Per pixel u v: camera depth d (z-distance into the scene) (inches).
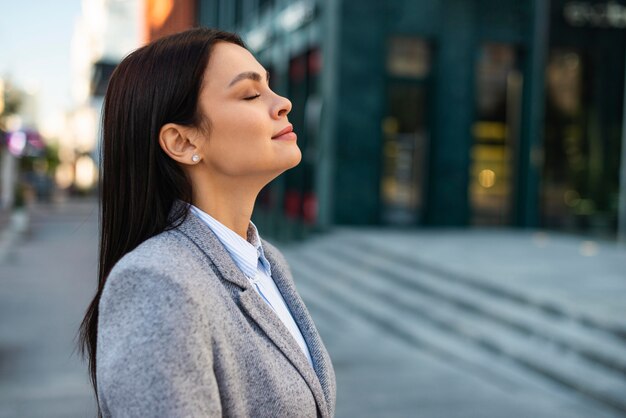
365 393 219.3
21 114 778.2
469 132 553.3
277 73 669.3
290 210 631.2
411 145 553.6
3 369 236.1
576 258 408.5
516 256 409.1
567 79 549.0
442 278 354.3
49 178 1464.1
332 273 416.2
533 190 562.6
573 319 263.0
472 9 546.3
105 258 42.7
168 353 33.3
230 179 41.9
